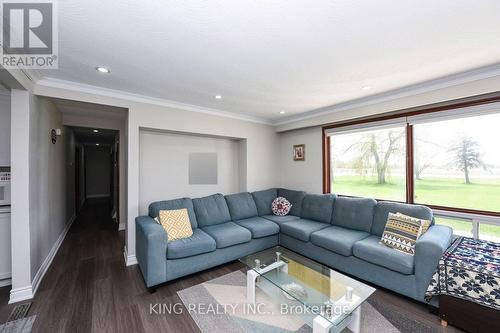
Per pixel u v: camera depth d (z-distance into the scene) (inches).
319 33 64.9
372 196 138.1
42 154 107.8
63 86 101.5
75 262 120.1
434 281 77.6
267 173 185.3
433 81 100.3
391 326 73.7
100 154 360.2
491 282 66.2
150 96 122.4
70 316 77.1
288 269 93.7
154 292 92.7
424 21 59.4
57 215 141.7
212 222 134.3
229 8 54.0
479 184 100.5
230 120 160.9
